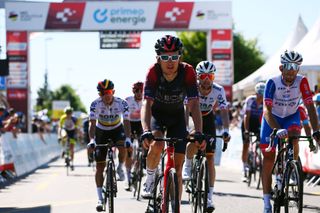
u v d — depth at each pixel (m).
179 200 6.64
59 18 32.50
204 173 8.12
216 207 10.14
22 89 33.62
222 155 22.39
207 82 9.51
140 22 32.12
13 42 33.03
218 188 13.42
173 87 7.14
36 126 29.09
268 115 8.05
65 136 19.84
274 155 8.21
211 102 9.72
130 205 10.56
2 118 18.47
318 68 18.39
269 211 8.08
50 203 11.23
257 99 13.70
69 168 22.12
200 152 8.66
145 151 11.11
